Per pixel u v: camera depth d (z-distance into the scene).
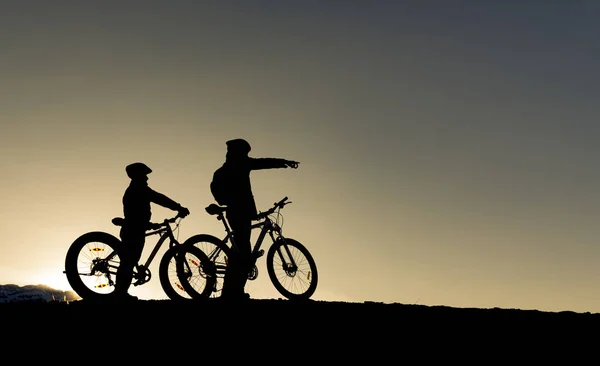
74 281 12.45
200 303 11.70
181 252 12.68
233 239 13.23
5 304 11.09
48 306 10.95
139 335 9.69
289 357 9.20
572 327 10.96
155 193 13.38
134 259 12.99
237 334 9.90
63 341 9.38
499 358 9.55
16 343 9.24
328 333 10.10
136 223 13.14
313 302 12.11
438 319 10.98
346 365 9.04
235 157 13.62
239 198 13.34
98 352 9.08
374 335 10.11
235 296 12.79
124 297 12.69
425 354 9.53
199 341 9.57
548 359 9.60
